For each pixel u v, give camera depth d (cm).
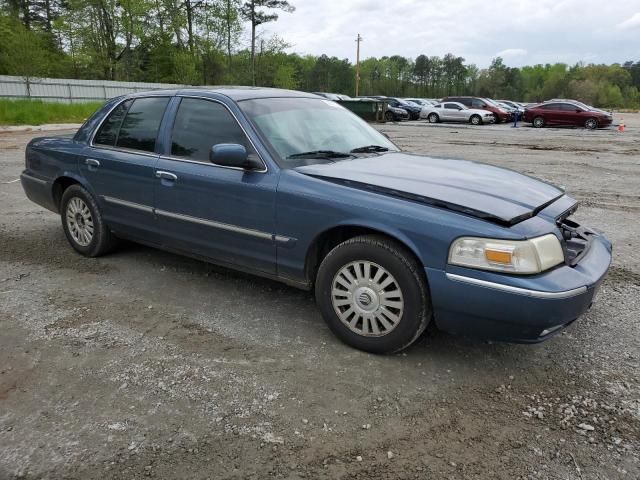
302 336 360
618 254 547
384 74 12088
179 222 421
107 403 282
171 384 300
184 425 265
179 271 482
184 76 4847
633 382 308
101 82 3597
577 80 10038
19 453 244
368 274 327
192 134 417
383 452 247
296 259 358
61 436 256
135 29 4441
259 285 451
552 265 293
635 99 9756
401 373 315
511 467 239
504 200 316
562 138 2042
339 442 254
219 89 431
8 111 2391
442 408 282
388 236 319
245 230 377
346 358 331
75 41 4344
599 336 364
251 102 406
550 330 292
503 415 277
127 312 394
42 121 2448
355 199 326
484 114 3067
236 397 288
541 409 282
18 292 430
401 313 317
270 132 384
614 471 237
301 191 345
